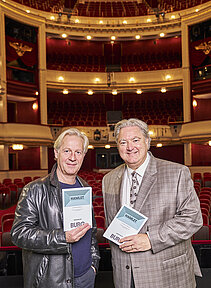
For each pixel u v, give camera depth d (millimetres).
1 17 14516
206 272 2721
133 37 18422
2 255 2777
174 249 1638
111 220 1814
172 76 17609
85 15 19469
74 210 1578
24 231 1527
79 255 1663
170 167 1710
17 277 2732
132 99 20516
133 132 1718
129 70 19062
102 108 20047
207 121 14742
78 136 1723
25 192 1641
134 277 1608
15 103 17438
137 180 1773
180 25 17359
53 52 19766
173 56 19469
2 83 14352
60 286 1548
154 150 18594
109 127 17250
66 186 1732
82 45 20203
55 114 19031
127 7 20359
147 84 17891
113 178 1899
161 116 18875
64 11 18953
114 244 1734
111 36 18188
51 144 16375
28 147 16312
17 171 14172
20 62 16453
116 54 20344
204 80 16406
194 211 1589
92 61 19844
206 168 14992
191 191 1653
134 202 1724
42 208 1625
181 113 18844
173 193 1640
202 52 16438
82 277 1661
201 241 2826
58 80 17562
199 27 16641
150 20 18922
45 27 17203
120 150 1754
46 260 1579
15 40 15406
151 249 1562
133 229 1599
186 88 16938
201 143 16078
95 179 11391
